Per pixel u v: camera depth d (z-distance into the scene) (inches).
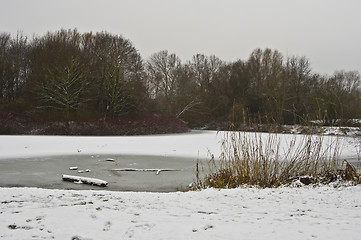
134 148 677.3
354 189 216.8
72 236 108.5
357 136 612.1
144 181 398.6
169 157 589.0
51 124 1102.4
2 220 125.3
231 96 1748.3
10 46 1534.2
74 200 170.4
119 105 1302.9
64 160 541.6
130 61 1528.1
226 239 105.7
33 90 1238.9
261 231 114.3
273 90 1518.2
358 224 124.4
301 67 1785.2
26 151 609.3
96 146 682.8
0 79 1368.1
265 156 287.1
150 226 121.0
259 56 1854.1
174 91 1919.3
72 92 1226.0
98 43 1512.1
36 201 164.6
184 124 1445.6
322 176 270.1
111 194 196.9
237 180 274.7
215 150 657.6
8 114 1125.1
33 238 105.0
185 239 105.9
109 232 113.3
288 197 188.1
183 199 181.5
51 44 1421.0
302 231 114.1
